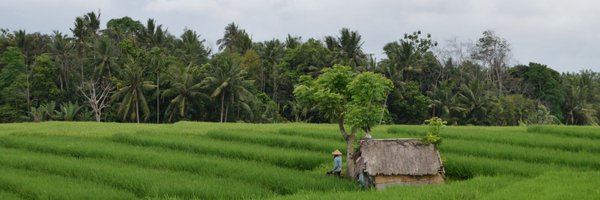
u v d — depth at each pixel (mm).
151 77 63781
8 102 63938
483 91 73562
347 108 25547
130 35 78500
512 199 16469
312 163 27172
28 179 22516
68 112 60875
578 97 79000
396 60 71312
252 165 25781
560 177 20031
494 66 83375
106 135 36750
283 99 72000
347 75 26703
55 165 25219
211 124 43562
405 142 23688
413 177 23031
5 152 30656
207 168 24875
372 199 17500
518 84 80500
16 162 26453
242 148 30203
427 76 77250
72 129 40344
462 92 73562
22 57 66125
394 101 67250
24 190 20844
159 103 64562
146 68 64562
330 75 26719
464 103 70125
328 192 19875
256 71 71875
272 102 66188
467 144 30266
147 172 23797
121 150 29562
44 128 41062
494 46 83688
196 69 63719
